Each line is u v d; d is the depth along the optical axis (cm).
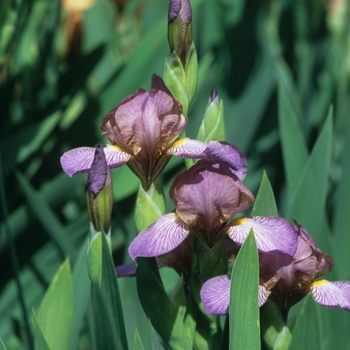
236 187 88
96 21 178
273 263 88
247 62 159
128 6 173
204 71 147
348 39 154
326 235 104
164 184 130
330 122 104
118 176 128
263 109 146
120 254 127
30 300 126
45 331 98
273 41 168
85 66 143
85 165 87
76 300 103
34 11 140
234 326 86
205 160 88
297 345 94
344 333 102
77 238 123
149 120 88
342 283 89
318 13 163
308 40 165
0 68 132
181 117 89
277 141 151
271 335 90
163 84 90
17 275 108
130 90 138
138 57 138
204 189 87
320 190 104
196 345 91
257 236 87
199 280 90
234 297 85
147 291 89
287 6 169
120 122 88
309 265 88
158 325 90
